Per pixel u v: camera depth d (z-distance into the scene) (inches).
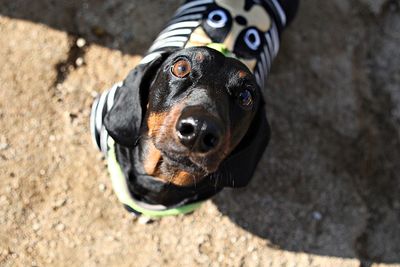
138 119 15.1
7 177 18.4
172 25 17.8
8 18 20.4
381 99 22.8
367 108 22.5
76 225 18.4
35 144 19.0
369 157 21.6
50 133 19.3
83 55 20.6
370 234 20.6
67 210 18.5
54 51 20.3
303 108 21.7
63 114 19.6
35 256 17.7
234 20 16.9
